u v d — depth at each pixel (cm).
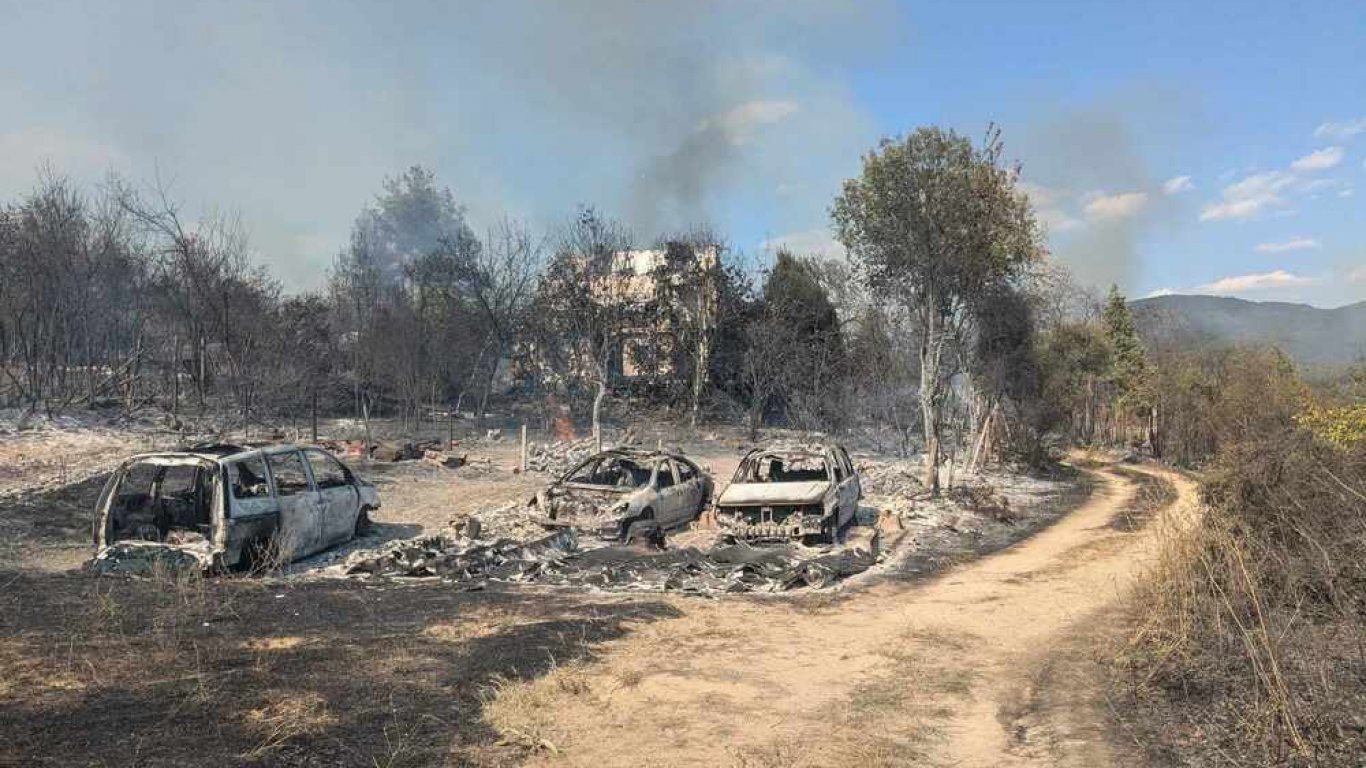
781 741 568
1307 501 860
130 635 710
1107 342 4441
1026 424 3322
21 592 852
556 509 1466
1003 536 1756
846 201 2327
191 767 457
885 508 1925
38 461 1877
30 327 2603
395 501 1806
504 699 610
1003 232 2222
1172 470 3778
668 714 611
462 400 3984
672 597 1027
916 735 592
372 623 812
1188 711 630
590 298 3747
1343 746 536
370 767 482
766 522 1445
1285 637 698
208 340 2812
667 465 1620
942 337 2345
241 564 1123
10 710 518
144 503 1145
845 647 827
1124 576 1248
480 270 3891
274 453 1218
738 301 4028
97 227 2752
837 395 3616
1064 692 691
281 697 580
